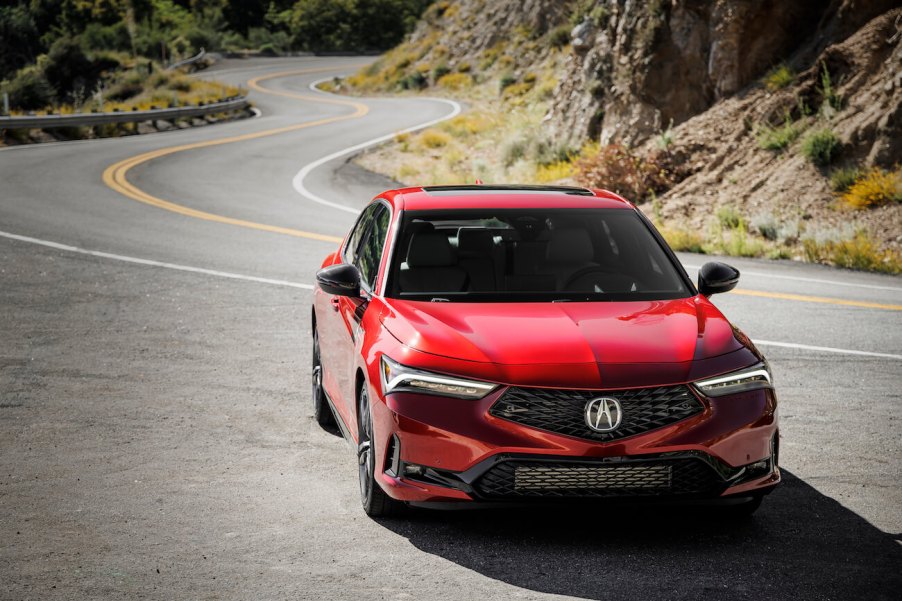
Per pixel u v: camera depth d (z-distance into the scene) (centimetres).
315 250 1705
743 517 568
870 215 1795
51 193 2383
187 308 1235
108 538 534
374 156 3438
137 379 906
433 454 512
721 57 2320
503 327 554
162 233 1856
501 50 6356
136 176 2789
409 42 7812
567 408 504
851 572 490
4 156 3212
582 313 580
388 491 529
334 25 13300
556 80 4731
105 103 6431
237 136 4141
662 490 511
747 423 519
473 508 516
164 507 584
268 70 9700
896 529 553
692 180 2155
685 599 457
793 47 2302
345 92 7388
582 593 464
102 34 12006
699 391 516
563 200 697
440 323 562
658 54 2470
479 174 2950
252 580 478
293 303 1271
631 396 507
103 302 1266
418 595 461
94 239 1766
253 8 15200
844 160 1941
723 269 636
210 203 2312
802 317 1210
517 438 502
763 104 2194
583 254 656
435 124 4441
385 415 531
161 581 477
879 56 2042
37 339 1064
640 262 659
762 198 1981
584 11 3309
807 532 548
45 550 516
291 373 934
